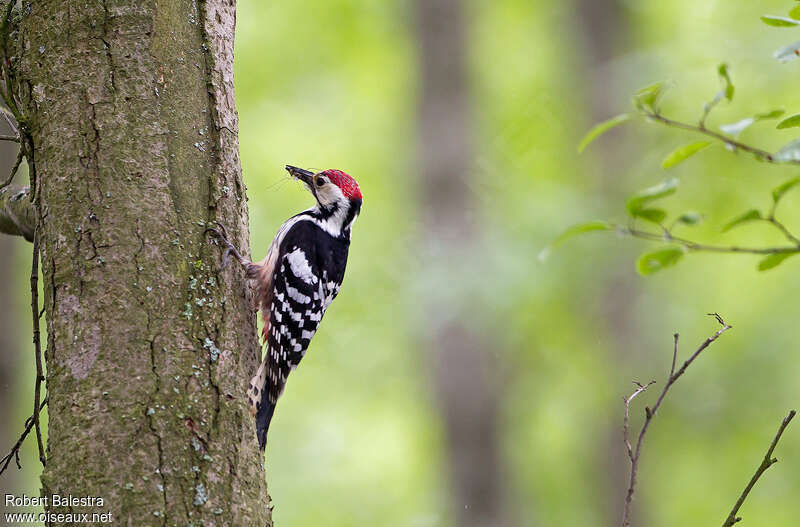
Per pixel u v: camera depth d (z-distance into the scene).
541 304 13.89
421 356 15.49
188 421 4.57
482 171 14.67
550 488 16.22
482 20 16.59
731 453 15.52
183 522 4.41
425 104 15.01
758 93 12.12
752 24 12.40
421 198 14.75
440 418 14.43
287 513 17.39
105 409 4.48
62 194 4.76
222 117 5.15
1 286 9.29
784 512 15.16
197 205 4.95
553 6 16.45
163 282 4.72
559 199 13.53
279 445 18.00
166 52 4.98
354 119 17.36
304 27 17.03
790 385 15.38
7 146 8.52
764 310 15.85
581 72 15.19
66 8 4.91
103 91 4.84
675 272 14.95
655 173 13.27
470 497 14.32
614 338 14.20
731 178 12.91
